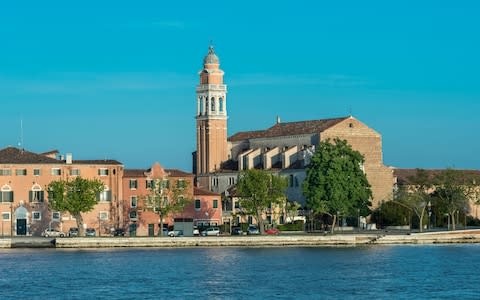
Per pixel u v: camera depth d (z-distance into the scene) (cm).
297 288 19250
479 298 18050
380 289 19112
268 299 17975
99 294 18650
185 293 18688
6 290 19212
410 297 18175
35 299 18150
